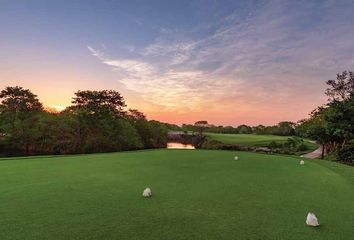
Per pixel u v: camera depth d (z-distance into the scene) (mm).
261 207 6980
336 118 29469
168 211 6582
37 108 47781
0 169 13734
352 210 6777
